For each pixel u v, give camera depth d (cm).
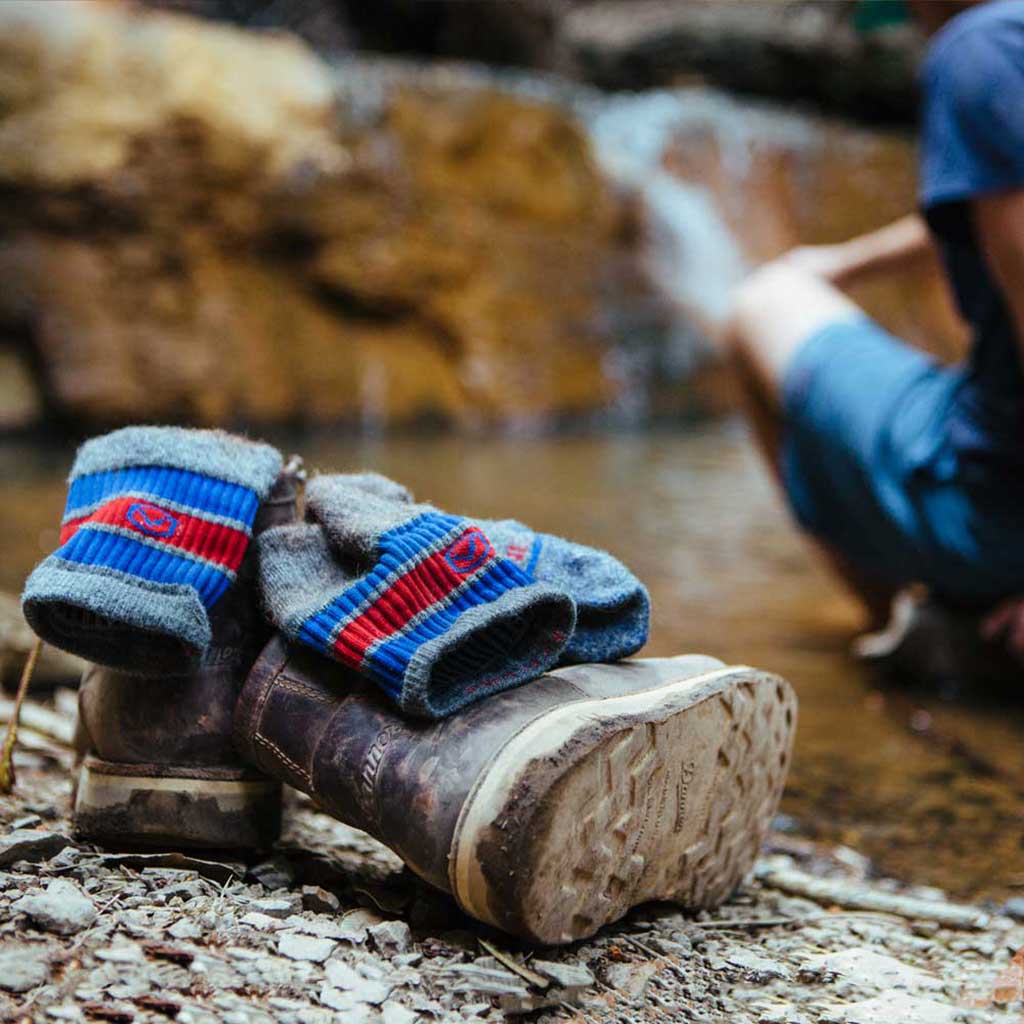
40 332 493
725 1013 121
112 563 123
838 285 242
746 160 734
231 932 120
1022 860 149
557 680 125
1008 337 179
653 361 675
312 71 575
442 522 125
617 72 838
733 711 127
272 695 126
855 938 133
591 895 122
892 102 837
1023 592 191
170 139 521
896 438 194
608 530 329
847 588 235
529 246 629
